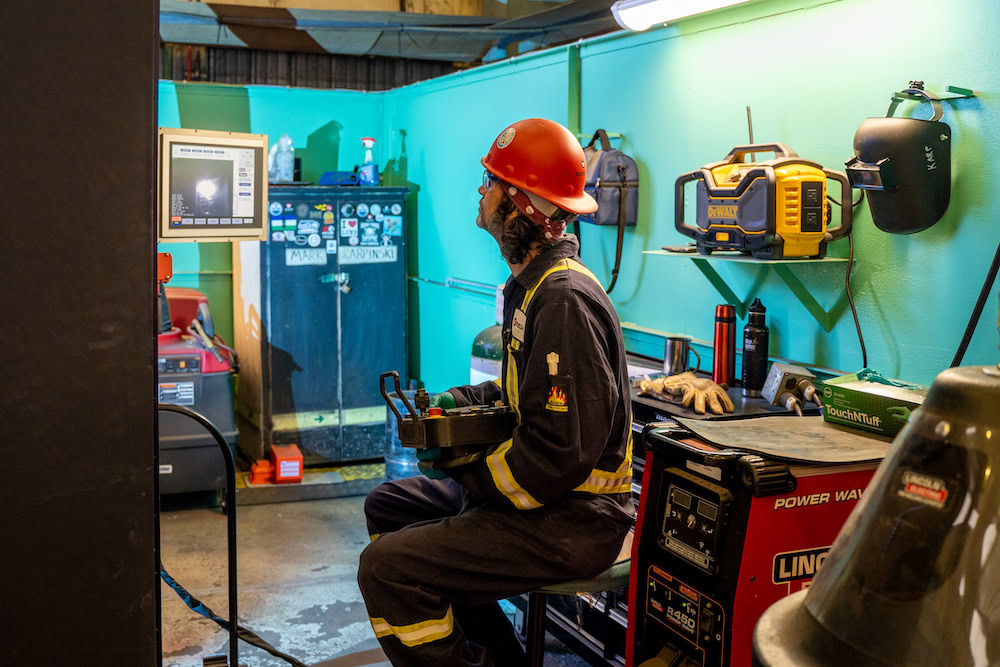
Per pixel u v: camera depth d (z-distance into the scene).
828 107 2.70
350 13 5.22
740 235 2.63
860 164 2.41
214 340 4.73
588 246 3.91
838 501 1.88
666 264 3.42
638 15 2.99
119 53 1.40
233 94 5.62
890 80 2.51
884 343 2.58
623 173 3.50
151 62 1.43
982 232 2.28
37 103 1.35
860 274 2.64
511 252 2.23
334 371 5.22
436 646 2.05
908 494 1.23
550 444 1.98
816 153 2.76
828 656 1.22
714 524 1.87
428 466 2.13
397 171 5.91
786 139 2.86
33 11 1.33
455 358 5.18
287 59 6.03
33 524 1.42
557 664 3.02
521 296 2.23
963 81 2.30
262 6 5.22
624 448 2.19
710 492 1.89
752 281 3.03
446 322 5.29
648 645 2.07
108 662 1.50
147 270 1.46
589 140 3.83
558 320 2.04
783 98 2.86
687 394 2.64
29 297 1.38
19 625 1.42
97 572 1.47
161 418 4.41
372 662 2.87
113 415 1.46
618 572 2.14
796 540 1.85
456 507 2.47
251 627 3.31
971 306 2.32
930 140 2.30
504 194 2.22
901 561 1.20
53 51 1.35
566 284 2.09
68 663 1.47
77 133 1.38
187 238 2.38
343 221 5.14
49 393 1.41
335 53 5.94
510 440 2.06
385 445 5.36
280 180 5.57
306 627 3.32
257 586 3.69
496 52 5.80
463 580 2.05
